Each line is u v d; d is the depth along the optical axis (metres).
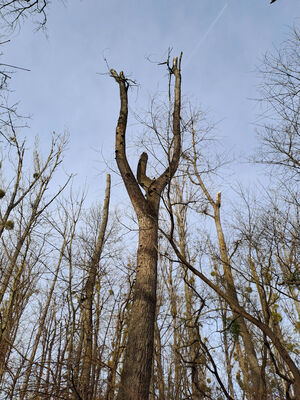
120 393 3.23
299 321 5.61
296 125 5.46
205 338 5.11
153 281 4.05
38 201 7.26
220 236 7.00
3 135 4.46
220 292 3.80
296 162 5.38
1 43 3.64
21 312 6.00
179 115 5.40
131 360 3.40
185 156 5.21
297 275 4.39
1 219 7.14
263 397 4.01
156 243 4.40
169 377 5.36
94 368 4.66
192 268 3.90
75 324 5.06
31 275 6.31
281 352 3.46
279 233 4.78
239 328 4.80
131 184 4.90
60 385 4.04
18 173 7.90
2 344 4.86
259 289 4.32
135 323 3.67
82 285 5.70
